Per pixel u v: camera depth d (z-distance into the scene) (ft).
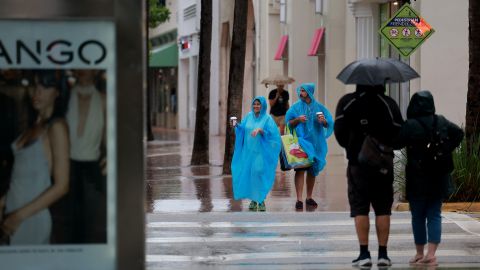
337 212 103.91
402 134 71.46
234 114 152.35
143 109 52.03
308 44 211.82
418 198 73.51
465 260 78.38
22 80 51.62
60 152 51.98
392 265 74.69
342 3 184.75
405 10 113.19
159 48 408.26
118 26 51.47
